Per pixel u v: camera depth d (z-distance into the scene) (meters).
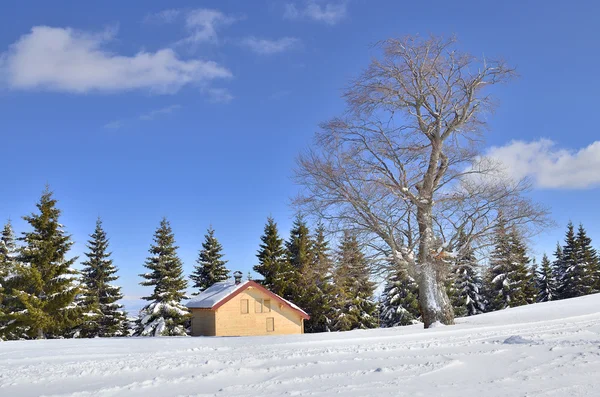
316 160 21.95
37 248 37.94
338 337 16.89
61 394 7.88
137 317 51.62
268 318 38.94
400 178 22.34
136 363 10.73
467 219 22.11
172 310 46.62
